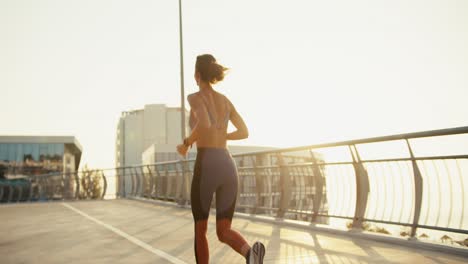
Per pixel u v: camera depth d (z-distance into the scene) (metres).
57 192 21.61
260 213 9.39
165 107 111.94
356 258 4.77
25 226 8.63
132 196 17.80
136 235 6.96
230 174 3.18
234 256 5.05
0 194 21.80
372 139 6.07
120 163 116.12
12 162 54.78
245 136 3.43
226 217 3.14
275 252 5.25
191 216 10.12
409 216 5.73
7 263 5.00
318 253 5.13
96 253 5.46
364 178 6.53
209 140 3.21
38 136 56.16
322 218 7.41
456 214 5.16
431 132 5.16
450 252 4.85
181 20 20.58
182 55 20.31
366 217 6.42
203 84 3.36
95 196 19.17
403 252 5.02
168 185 14.49
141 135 113.06
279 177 8.75
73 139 57.06
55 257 5.28
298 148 7.83
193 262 4.78
